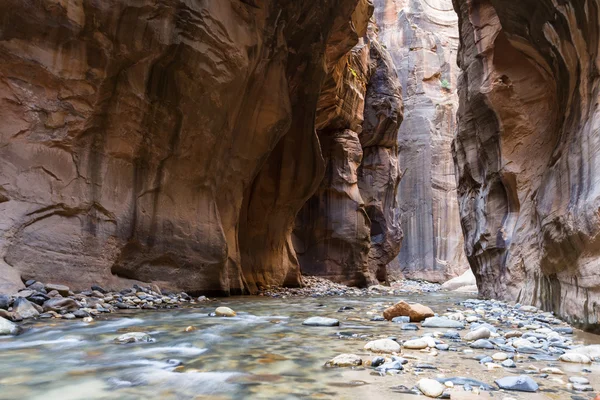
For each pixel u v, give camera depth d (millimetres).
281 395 2562
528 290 8641
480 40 11227
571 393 2670
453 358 3596
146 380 2822
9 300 5449
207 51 9156
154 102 8531
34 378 2826
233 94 10188
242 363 3326
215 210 10273
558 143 7629
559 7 7035
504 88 10516
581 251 5395
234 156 11148
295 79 13516
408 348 3975
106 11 7465
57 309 5754
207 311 6770
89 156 7645
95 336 4305
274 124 12039
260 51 11094
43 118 6996
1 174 6496
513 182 10469
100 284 7469
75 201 7301
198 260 9570
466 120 13086
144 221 8531
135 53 7984
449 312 7566
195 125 9406
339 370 3148
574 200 5734
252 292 12750
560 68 7840
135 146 8391
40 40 6902
